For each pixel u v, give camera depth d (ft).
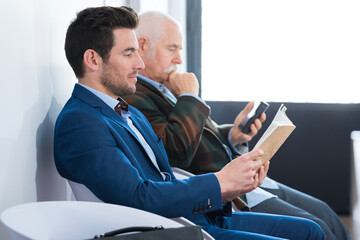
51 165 7.04
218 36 15.65
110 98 6.39
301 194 9.93
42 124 6.66
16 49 5.78
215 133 9.64
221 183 5.82
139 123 7.10
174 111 8.55
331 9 15.10
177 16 14.93
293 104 14.93
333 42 15.16
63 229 4.79
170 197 5.52
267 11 15.42
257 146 6.11
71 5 8.19
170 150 8.27
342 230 9.23
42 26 6.69
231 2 15.49
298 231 6.90
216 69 15.74
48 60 6.94
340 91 15.19
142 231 4.60
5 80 5.47
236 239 6.18
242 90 15.71
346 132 14.80
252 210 8.72
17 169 5.78
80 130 5.73
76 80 8.64
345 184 14.80
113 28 6.36
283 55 15.44
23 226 4.51
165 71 9.30
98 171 5.51
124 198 5.44
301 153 14.97
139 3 12.83
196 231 4.53
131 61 6.50
